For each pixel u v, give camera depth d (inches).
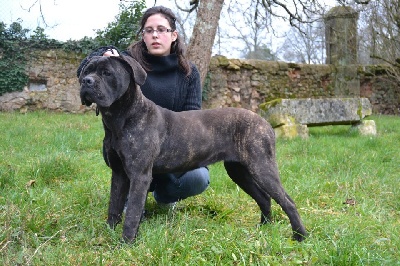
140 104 123.2
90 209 151.9
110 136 126.3
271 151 134.0
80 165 215.5
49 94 506.0
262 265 107.0
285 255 114.7
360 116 398.0
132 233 119.5
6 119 399.5
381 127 467.8
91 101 116.6
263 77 581.9
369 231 139.1
